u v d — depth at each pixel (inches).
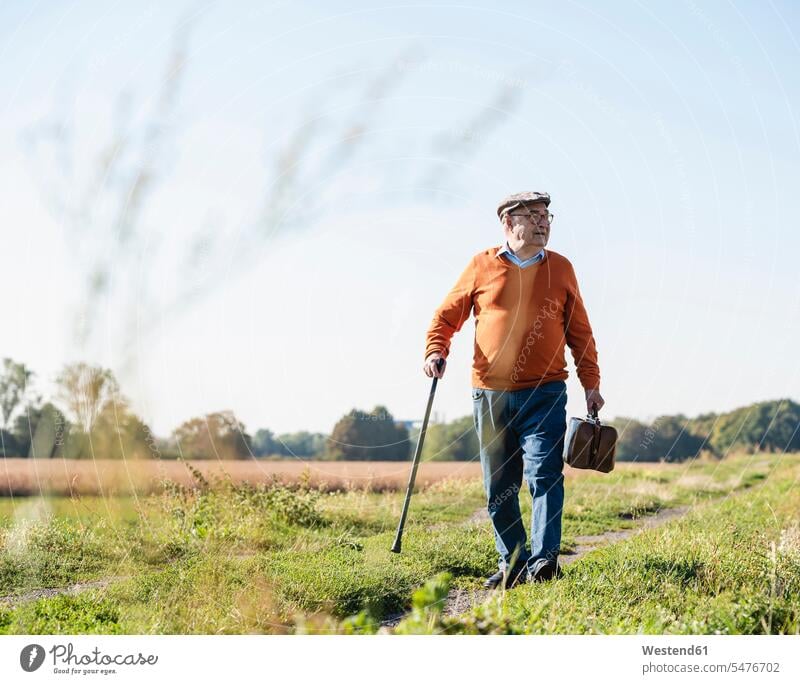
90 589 181.5
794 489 370.6
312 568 189.9
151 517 222.7
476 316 210.2
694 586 177.0
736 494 398.0
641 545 216.2
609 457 196.4
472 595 184.7
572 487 398.6
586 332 208.8
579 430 195.2
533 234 203.9
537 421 201.2
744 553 199.5
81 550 201.5
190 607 163.5
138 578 182.2
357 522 291.6
